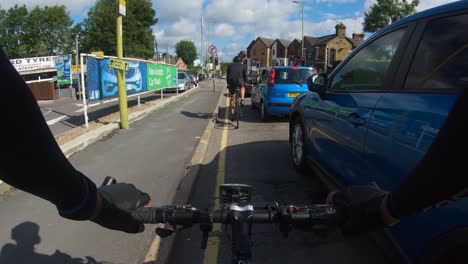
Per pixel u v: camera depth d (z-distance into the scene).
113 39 47.34
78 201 0.93
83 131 8.63
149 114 12.55
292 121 5.81
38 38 69.94
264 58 90.00
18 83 0.74
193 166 5.86
